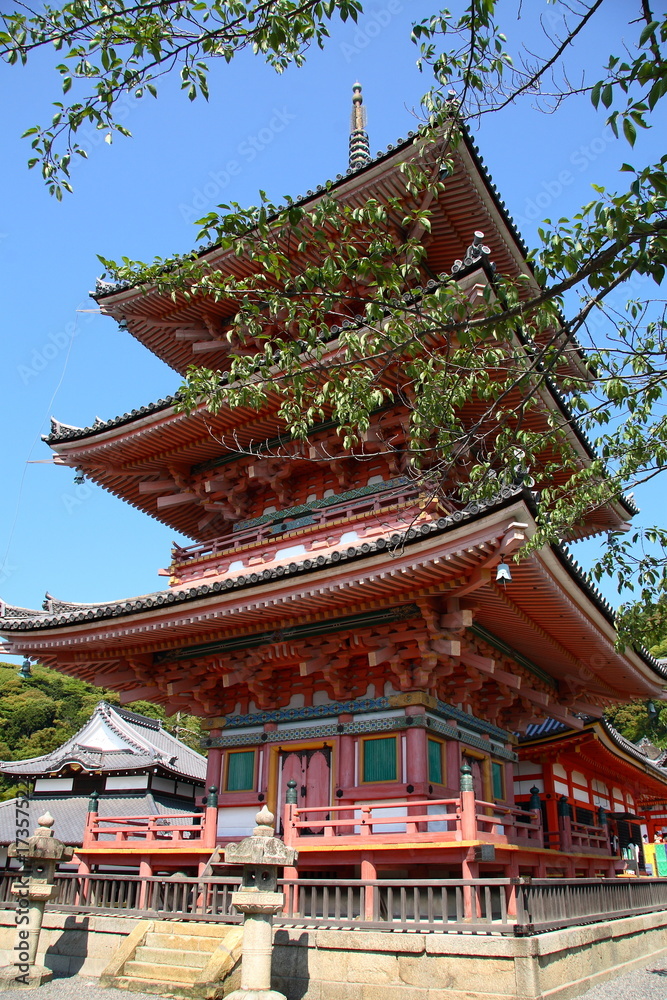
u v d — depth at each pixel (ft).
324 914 36.76
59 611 60.39
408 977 32.55
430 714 46.88
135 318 68.85
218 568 61.52
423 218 26.78
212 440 61.05
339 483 58.80
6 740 225.76
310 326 29.40
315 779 48.60
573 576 44.14
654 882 60.49
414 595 43.93
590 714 69.26
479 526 38.34
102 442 62.75
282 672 53.36
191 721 221.87
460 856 37.93
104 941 43.34
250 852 33.32
